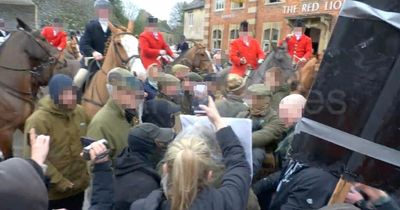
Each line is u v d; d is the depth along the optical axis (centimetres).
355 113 168
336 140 172
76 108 346
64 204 339
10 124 482
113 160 293
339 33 171
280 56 655
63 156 323
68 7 3014
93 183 224
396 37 158
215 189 184
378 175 165
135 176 245
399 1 159
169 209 177
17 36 503
